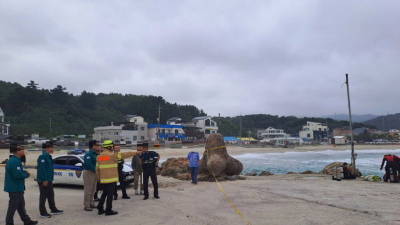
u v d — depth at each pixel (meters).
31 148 29.61
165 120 89.56
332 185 11.60
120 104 94.44
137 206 7.92
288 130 141.88
